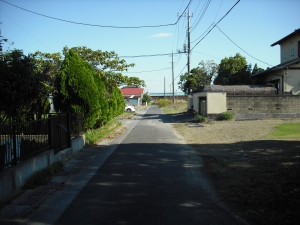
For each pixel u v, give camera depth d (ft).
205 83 133.08
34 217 16.08
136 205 17.57
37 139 25.14
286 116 74.43
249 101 74.90
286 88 79.25
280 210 15.96
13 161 20.56
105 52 65.67
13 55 25.76
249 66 111.45
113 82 63.67
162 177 23.89
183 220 15.29
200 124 69.36
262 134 46.32
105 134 51.49
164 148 38.01
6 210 16.97
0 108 27.71
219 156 31.58
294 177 21.24
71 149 33.35
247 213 15.99
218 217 15.62
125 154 34.14
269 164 26.03
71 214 16.42
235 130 53.72
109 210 16.85
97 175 24.89
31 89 26.89
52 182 22.79
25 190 20.57
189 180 22.93
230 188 20.39
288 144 35.68
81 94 41.63
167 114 118.52
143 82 67.92
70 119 34.88
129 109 150.10
